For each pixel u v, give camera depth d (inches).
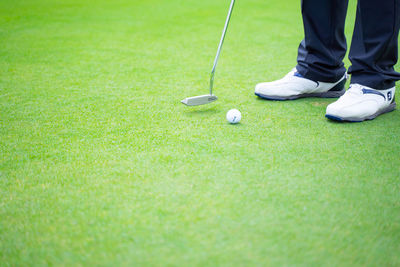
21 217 39.8
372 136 58.4
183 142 55.9
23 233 37.4
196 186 44.6
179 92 79.2
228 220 38.5
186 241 35.6
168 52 112.8
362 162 50.2
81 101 74.2
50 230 37.7
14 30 141.0
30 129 61.6
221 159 50.8
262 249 34.5
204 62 102.5
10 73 93.3
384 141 56.6
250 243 35.3
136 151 53.4
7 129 61.6
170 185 44.9
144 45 120.9
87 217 39.4
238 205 40.9
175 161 50.4
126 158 51.5
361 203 41.4
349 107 62.7
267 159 50.8
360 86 65.5
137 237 36.3
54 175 47.7
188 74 92.0
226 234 36.5
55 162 50.9
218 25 149.2
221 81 86.7
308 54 73.9
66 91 80.3
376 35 63.1
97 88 82.1
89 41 125.9
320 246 34.9
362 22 63.8
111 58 106.6
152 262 33.1
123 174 47.5
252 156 51.6
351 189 44.0
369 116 65.0
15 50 114.7
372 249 34.6
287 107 71.2
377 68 64.7
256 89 74.7
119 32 138.7
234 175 46.8
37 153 53.5
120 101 74.0
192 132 59.5
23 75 91.7
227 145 54.9
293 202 41.4
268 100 74.8
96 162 50.6
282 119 65.1
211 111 68.6
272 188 44.1
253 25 148.6
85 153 53.1
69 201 42.3
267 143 55.6
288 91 74.5
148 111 68.7
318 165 49.3
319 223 38.1
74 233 37.1
